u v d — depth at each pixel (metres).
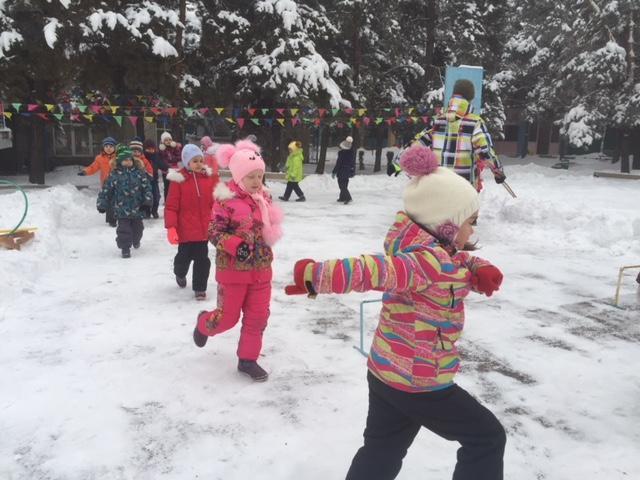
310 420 3.36
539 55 31.00
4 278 5.72
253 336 3.87
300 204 13.94
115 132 21.94
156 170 11.06
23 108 14.94
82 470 2.85
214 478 2.80
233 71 19.52
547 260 7.70
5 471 2.83
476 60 24.33
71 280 6.34
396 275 1.96
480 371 4.11
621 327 5.07
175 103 16.61
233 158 3.77
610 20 23.78
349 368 4.10
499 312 5.46
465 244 2.26
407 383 2.09
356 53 21.50
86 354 4.27
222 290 3.79
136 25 14.62
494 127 26.70
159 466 2.89
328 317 5.25
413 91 25.05
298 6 19.55
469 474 2.06
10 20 13.28
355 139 24.08
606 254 8.06
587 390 3.83
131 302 5.58
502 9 25.83
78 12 13.99
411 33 23.86
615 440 3.20
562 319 5.27
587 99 24.66
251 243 3.73
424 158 2.14
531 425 3.35
